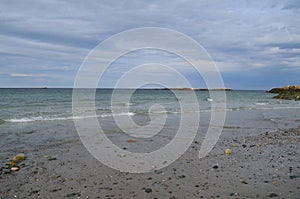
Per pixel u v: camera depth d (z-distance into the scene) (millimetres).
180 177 5164
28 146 7820
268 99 49625
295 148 7902
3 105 21562
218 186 4660
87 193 4355
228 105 28906
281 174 5328
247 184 4750
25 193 4344
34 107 20453
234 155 7000
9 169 5566
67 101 28000
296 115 18672
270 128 12320
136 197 4180
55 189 4531
